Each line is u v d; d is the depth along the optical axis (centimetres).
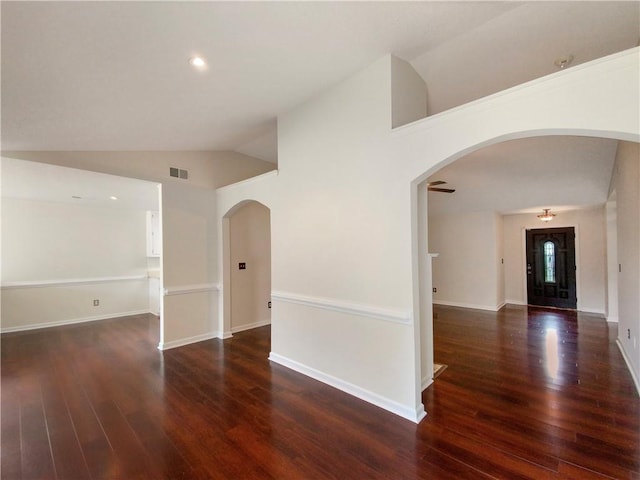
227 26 189
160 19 173
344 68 267
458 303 715
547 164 430
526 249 723
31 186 444
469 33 225
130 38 185
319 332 312
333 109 298
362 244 274
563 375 313
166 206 427
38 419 243
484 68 272
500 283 701
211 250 472
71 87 227
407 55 255
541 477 175
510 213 712
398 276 248
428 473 180
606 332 476
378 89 260
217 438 217
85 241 592
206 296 463
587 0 192
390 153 253
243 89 279
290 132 347
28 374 332
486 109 201
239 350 407
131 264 647
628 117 155
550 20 212
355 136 279
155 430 227
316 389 291
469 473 179
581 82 167
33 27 161
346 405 260
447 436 215
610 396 266
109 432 225
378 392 260
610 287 550
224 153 495
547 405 253
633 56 153
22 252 529
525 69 273
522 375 314
